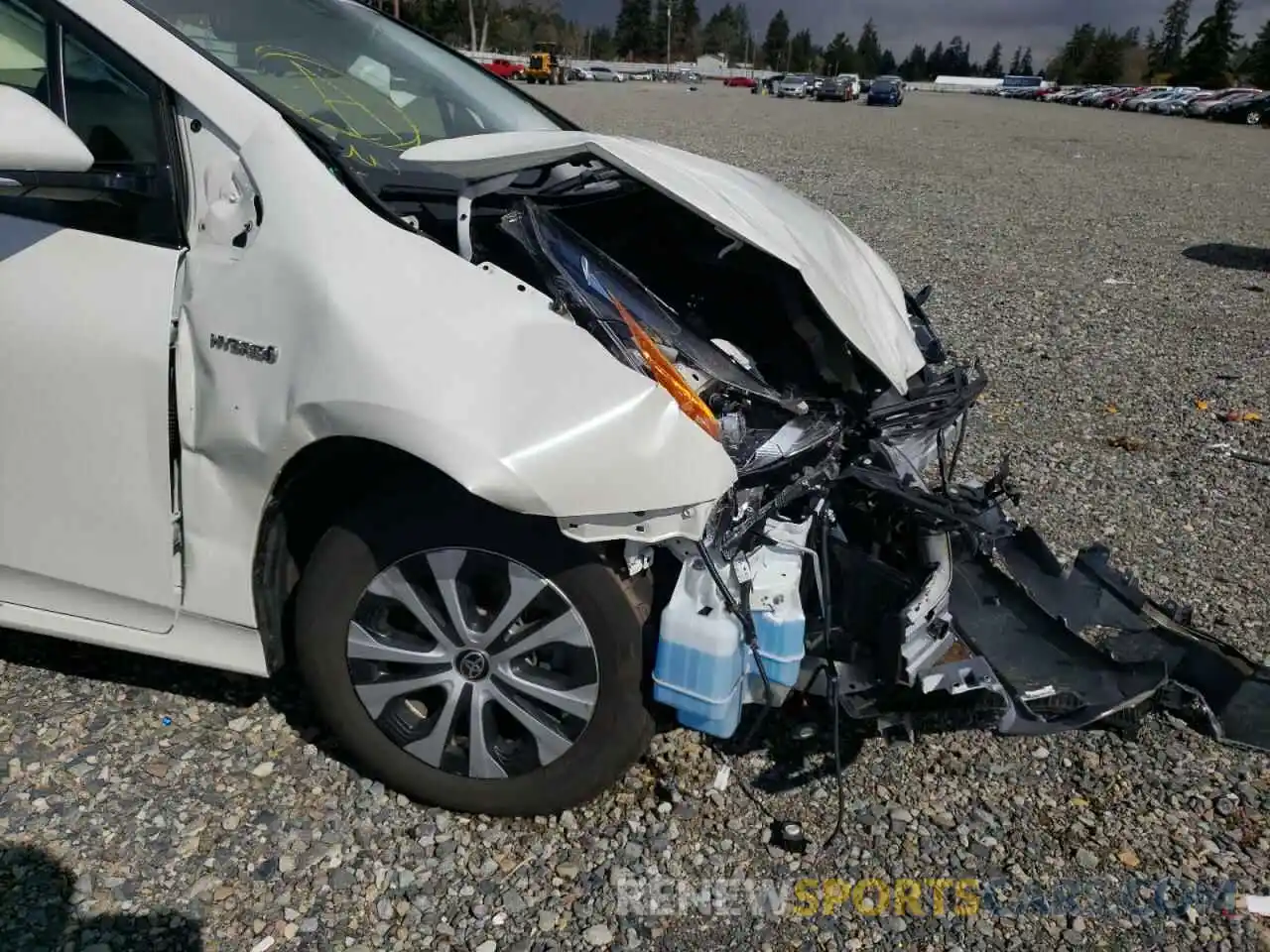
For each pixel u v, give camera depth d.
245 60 2.62
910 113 35.88
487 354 1.90
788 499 2.12
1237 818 2.42
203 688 2.65
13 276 2.20
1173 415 5.05
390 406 1.86
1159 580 3.47
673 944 2.03
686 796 2.38
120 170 2.21
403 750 2.24
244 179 2.11
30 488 2.27
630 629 2.05
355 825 2.26
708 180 2.68
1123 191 13.88
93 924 2.00
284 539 2.19
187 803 2.29
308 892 2.10
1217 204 12.84
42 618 2.41
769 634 2.07
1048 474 4.29
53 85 2.29
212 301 2.07
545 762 2.16
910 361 2.57
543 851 2.22
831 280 2.50
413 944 2.00
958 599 2.65
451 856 2.20
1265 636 3.17
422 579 2.12
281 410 1.99
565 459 1.86
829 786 2.44
